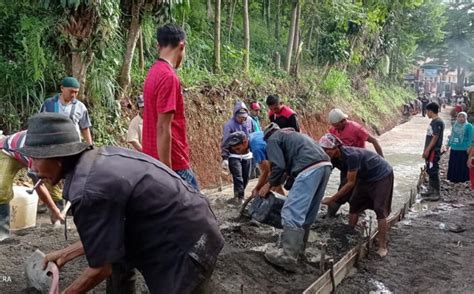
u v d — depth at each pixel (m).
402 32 31.28
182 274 2.43
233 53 13.53
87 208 2.18
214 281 4.38
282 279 4.86
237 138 6.27
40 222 6.18
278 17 18.00
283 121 7.55
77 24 7.49
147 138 3.53
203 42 12.79
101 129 8.30
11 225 5.66
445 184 10.88
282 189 6.68
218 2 12.47
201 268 2.49
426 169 9.71
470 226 7.53
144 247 2.44
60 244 5.11
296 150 5.12
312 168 5.01
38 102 7.89
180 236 2.42
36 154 2.22
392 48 31.17
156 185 2.36
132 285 3.05
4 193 5.08
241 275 4.68
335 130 7.21
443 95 60.03
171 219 2.39
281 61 17.27
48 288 3.82
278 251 5.08
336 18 18.27
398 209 8.51
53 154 2.23
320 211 7.57
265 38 17.75
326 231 6.49
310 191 5.00
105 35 7.86
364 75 26.20
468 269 5.65
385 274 5.37
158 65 3.47
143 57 10.10
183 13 11.38
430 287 5.10
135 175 2.31
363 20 19.03
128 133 6.65
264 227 6.39
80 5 7.35
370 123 21.75
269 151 5.23
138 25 8.75
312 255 5.54
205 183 9.94
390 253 6.06
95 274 2.32
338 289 4.86
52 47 7.92
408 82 48.31
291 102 15.23
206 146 10.55
